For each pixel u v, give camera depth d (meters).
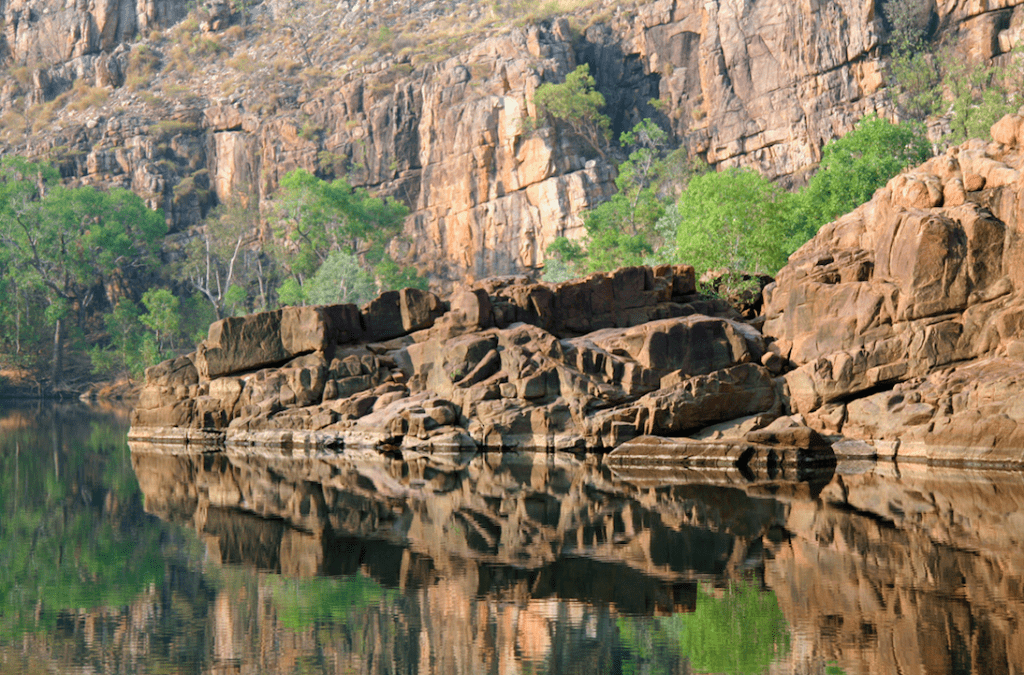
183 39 170.00
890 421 39.69
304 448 47.78
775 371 44.00
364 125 132.75
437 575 18.42
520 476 35.38
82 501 29.05
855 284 42.59
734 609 15.60
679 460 39.19
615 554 20.30
